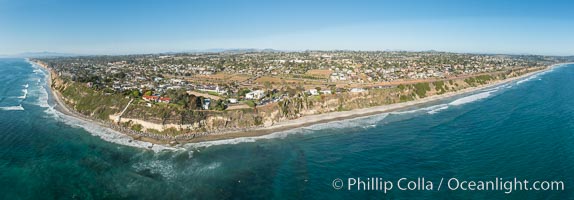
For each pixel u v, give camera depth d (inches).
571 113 4886.8
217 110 4370.1
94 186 2608.3
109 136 3873.0
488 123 4343.0
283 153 3353.8
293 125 4466.0
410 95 6373.0
